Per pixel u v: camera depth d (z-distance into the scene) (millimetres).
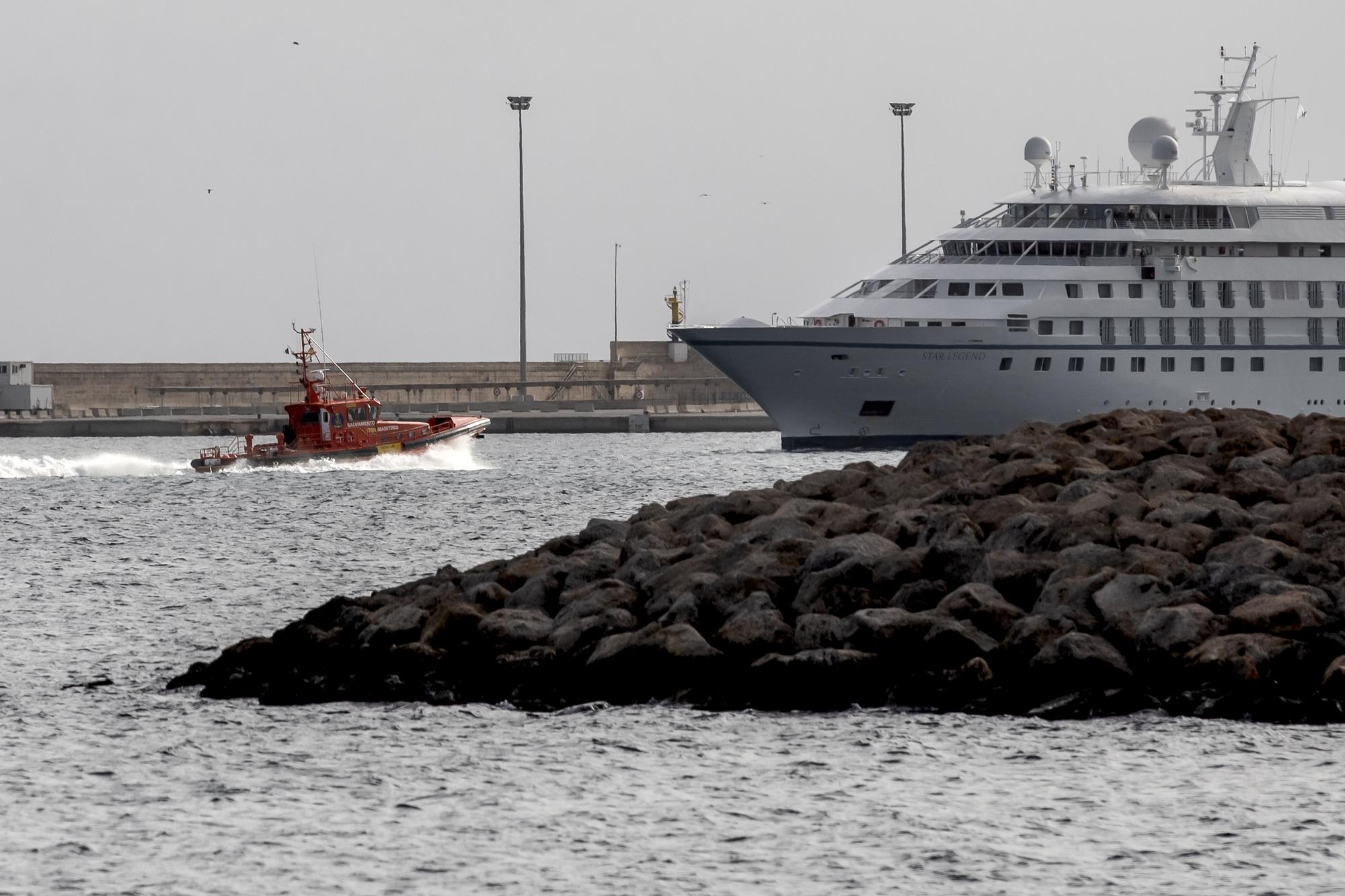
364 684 111312
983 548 116625
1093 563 112438
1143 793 90375
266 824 88188
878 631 106688
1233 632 103250
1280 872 80812
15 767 97875
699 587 115188
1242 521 121938
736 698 105875
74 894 79312
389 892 79438
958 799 90250
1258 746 96375
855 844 84562
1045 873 80875
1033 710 102125
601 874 81125
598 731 102125
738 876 80938
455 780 94500
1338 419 165750
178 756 99688
